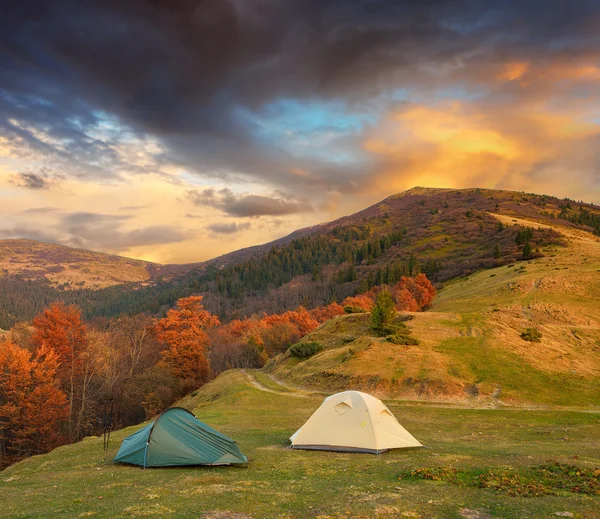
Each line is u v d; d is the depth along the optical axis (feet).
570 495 36.96
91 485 45.57
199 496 38.55
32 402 175.73
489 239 623.77
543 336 182.50
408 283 401.90
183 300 291.38
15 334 257.55
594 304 246.47
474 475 44.75
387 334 186.70
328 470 50.19
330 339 223.10
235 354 318.24
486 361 154.10
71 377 203.82
